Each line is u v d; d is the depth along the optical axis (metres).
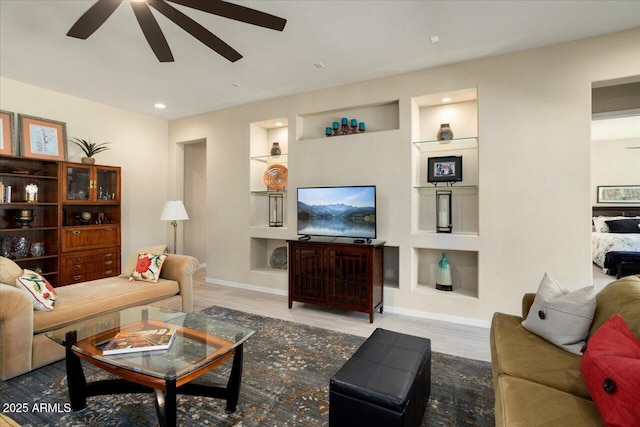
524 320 2.12
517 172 3.12
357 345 2.84
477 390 2.14
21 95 3.89
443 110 3.81
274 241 5.07
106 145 4.78
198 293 4.54
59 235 3.98
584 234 2.90
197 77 3.72
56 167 4.02
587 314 1.75
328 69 3.49
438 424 1.81
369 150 3.84
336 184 4.05
